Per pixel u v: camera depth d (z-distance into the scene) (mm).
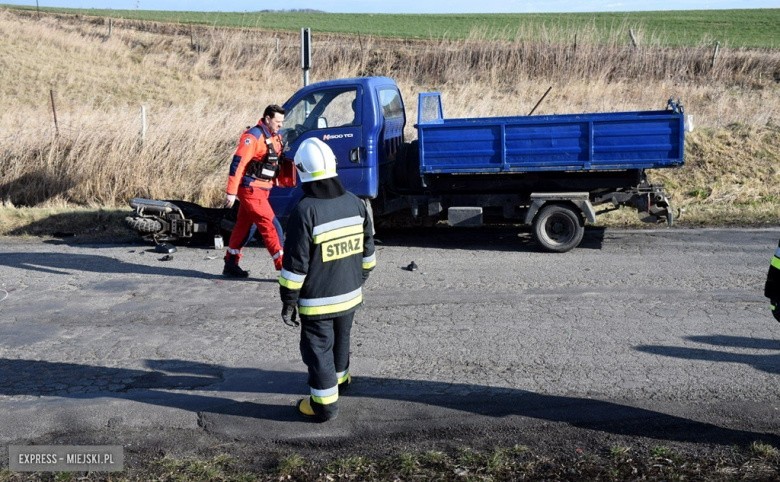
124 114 16266
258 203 8359
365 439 4840
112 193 13867
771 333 6414
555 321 6883
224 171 14055
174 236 10352
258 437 4922
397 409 5207
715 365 5773
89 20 44125
